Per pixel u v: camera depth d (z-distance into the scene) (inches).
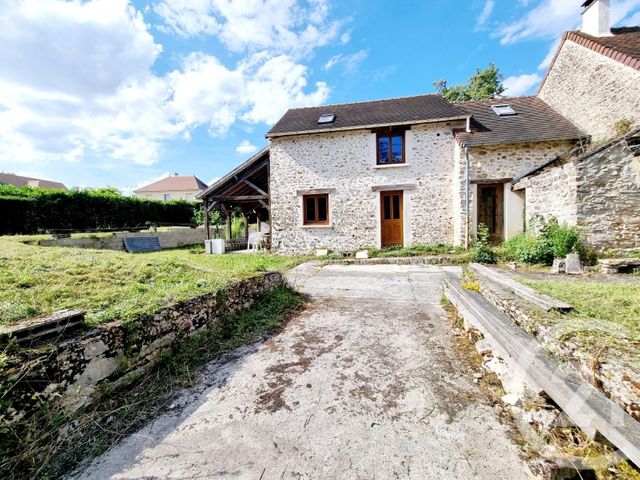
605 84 289.6
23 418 66.5
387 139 389.7
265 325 149.3
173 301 114.6
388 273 279.4
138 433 75.7
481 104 414.9
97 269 147.2
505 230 333.7
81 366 79.0
